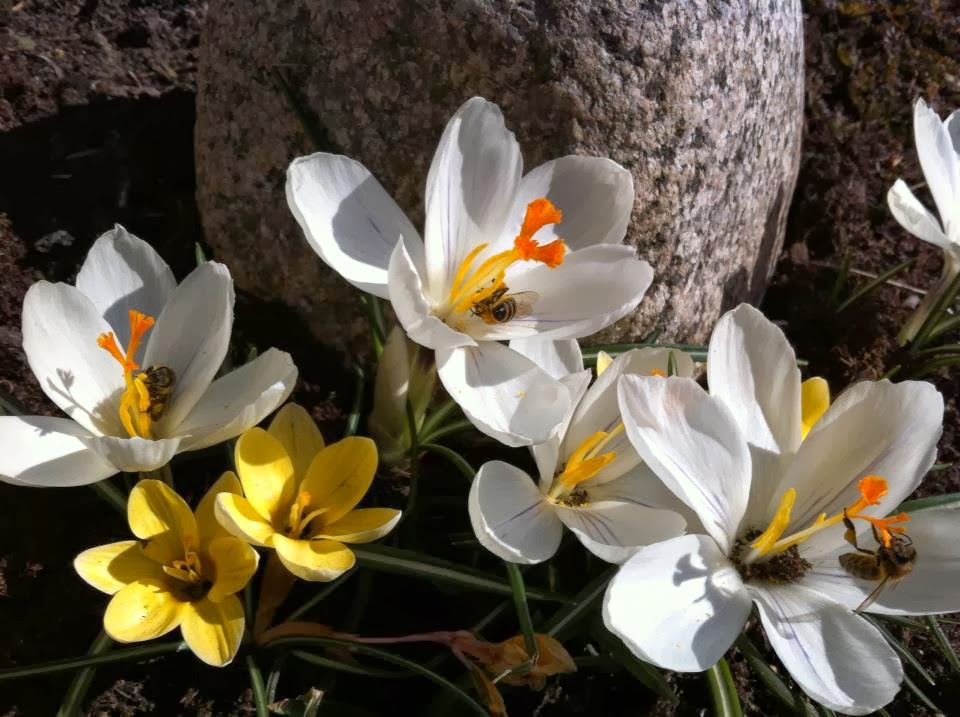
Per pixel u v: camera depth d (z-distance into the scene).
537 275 0.25
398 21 0.27
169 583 0.22
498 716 0.23
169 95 0.37
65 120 0.35
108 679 0.25
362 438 0.23
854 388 0.24
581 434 0.25
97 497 0.27
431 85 0.27
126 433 0.23
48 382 0.23
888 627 0.29
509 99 0.27
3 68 0.36
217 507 0.21
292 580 0.24
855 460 0.24
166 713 0.25
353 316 0.30
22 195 0.33
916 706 0.28
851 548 0.24
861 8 0.43
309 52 0.28
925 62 0.43
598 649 0.27
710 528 0.23
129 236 0.25
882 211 0.40
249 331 0.31
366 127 0.28
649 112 0.28
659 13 0.27
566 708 0.27
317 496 0.23
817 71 0.42
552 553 0.23
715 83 0.28
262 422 0.29
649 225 0.29
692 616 0.22
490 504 0.23
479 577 0.24
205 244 0.32
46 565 0.26
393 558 0.24
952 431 0.35
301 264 0.30
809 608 0.23
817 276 0.38
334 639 0.24
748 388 0.25
